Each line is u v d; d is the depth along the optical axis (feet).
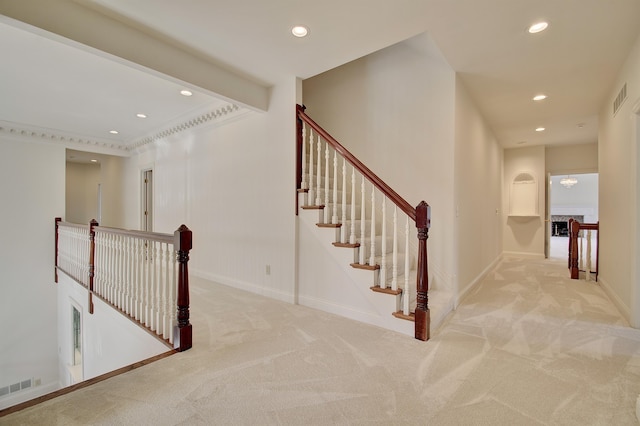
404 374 6.28
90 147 19.52
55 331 18.20
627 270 9.59
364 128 12.41
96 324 12.45
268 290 12.11
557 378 6.13
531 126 16.85
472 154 12.85
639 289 8.79
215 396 5.55
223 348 7.51
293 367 6.58
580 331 8.55
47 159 17.98
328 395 5.58
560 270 17.34
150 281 8.83
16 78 10.96
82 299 14.08
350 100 12.80
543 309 10.46
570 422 4.86
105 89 11.98
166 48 8.79
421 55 10.94
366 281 9.10
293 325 9.01
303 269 11.00
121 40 7.84
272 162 11.91
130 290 9.97
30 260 17.40
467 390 5.73
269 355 7.13
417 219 7.95
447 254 10.57
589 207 38.78
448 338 8.05
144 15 7.50
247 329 8.71
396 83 11.60
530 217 22.26
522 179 22.67
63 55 9.39
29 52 9.18
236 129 13.48
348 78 12.86
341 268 9.82
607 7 7.04
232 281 13.73
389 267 9.67
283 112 11.44
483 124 15.02
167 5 7.10
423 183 11.00
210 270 14.94
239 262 13.39
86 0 6.96
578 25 7.77
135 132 18.22
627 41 8.51
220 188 14.34
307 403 5.36
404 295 8.47
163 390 5.74
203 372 6.38
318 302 10.51
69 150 22.06
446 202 10.53
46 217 17.94
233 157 13.65
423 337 7.89
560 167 21.93
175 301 7.72
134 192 20.89
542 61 9.70
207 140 15.08
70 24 7.00
